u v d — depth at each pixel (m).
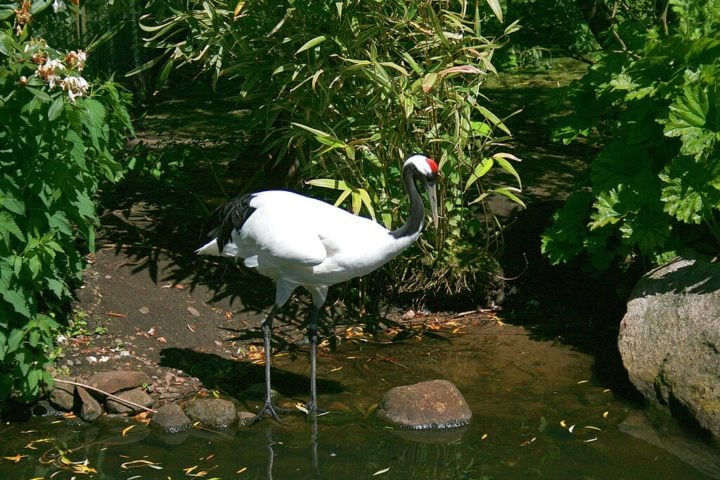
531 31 9.59
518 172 9.91
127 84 12.07
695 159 6.16
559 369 6.66
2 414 5.88
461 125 7.02
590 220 7.24
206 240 7.99
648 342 6.22
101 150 6.53
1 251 5.59
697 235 6.98
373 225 6.03
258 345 6.97
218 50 7.25
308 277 6.03
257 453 5.46
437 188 7.08
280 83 7.01
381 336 7.24
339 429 5.78
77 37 8.90
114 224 8.17
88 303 6.92
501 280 7.73
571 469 5.27
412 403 5.86
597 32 8.37
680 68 6.59
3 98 5.52
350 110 6.99
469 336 7.21
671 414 5.89
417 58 7.30
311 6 6.55
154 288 7.30
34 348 6.07
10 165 5.74
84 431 5.73
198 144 9.34
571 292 7.82
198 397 6.19
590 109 7.34
